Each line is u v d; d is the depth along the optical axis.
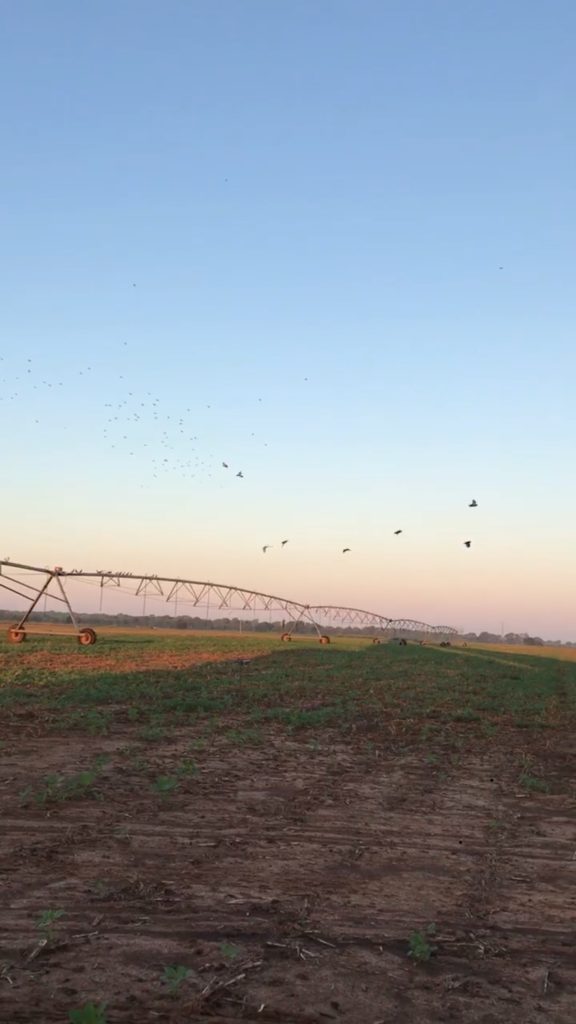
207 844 7.83
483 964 5.27
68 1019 4.24
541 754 15.19
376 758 13.73
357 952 5.34
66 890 6.25
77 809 8.90
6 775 10.53
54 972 4.80
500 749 15.56
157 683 25.28
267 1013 4.45
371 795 10.74
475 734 17.44
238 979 4.82
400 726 17.95
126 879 6.60
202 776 11.09
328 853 7.81
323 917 5.96
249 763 12.38
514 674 44.62
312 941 5.48
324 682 29.50
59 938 5.29
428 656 61.47
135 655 43.12
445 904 6.48
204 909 5.98
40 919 5.57
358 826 8.99
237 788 10.53
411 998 4.73
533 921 6.18
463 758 14.33
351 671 37.16
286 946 5.35
